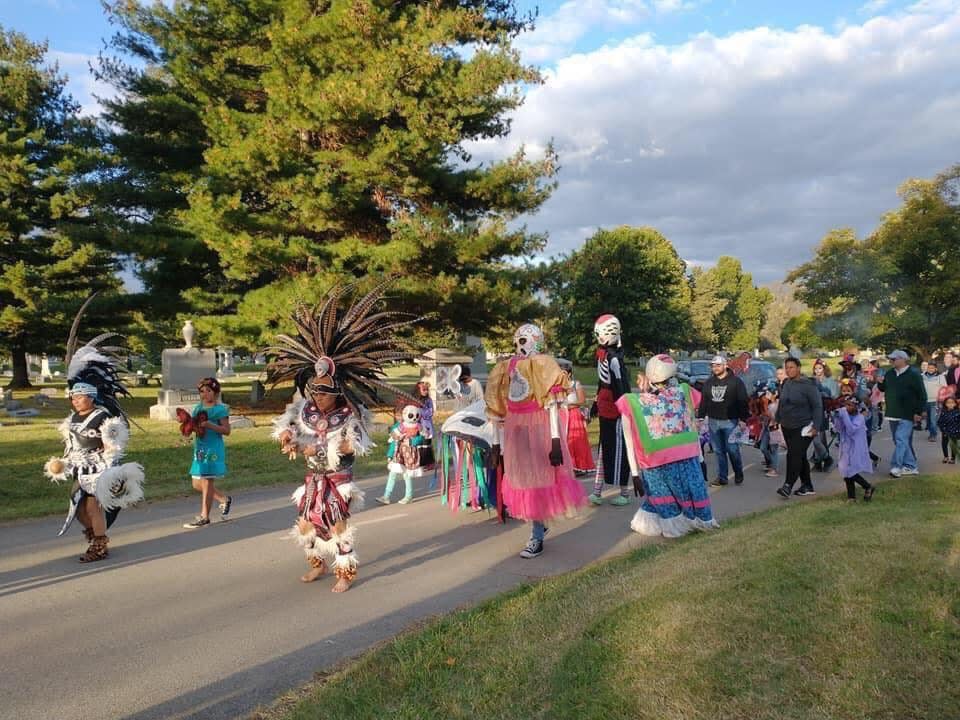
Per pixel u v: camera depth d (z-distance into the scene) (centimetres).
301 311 625
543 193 2128
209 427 830
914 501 947
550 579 606
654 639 425
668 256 6794
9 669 448
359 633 505
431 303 2003
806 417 978
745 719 340
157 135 2473
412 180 1942
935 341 4825
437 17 1972
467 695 386
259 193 2172
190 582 624
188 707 399
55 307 2930
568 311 4222
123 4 2228
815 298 5222
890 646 402
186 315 2162
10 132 3219
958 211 4675
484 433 878
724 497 995
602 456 933
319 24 1889
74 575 645
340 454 595
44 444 1466
